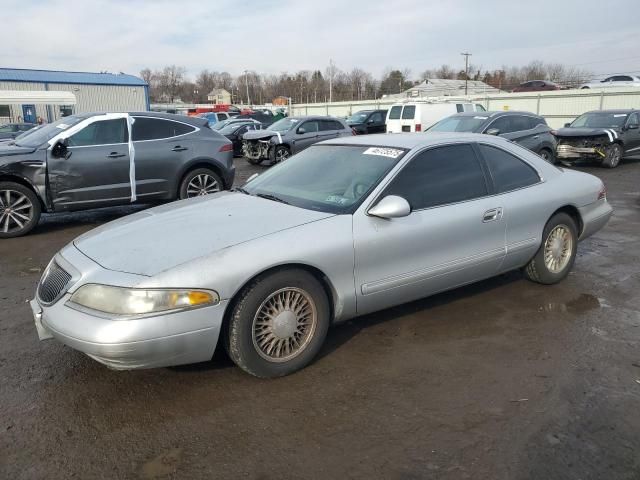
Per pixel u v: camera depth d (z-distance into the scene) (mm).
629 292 4812
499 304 4480
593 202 5031
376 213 3490
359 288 3502
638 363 3471
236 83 127250
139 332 2771
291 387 3184
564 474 2420
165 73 122938
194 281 2887
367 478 2412
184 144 8148
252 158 16844
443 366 3436
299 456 2564
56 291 3074
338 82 104438
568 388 3158
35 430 2773
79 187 7328
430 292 3973
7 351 3662
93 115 7566
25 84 37812
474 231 4039
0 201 6926
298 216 3479
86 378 3287
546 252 4719
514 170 4523
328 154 4387
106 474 2451
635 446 2617
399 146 4043
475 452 2582
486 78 94875
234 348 3105
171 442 2676
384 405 2992
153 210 3955
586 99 29688
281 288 3172
